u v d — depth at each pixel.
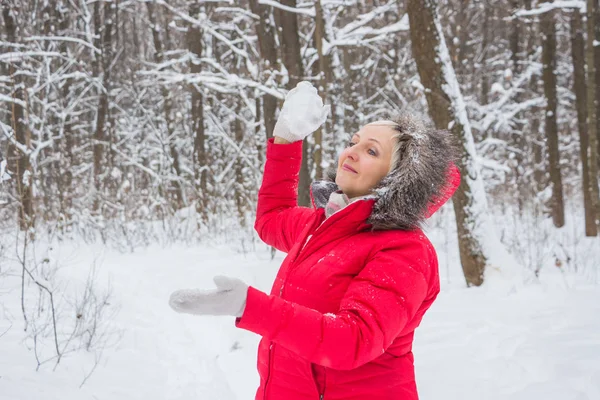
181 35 18.73
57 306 5.23
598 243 11.64
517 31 17.27
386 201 1.64
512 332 5.02
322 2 10.24
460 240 7.16
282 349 1.70
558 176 14.80
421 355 4.55
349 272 1.64
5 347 4.07
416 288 1.53
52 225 12.49
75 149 16.94
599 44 13.01
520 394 3.59
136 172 20.12
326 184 1.92
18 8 12.16
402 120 1.79
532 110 18.31
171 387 3.87
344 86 14.77
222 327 5.42
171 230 12.09
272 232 2.16
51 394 3.36
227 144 18.94
